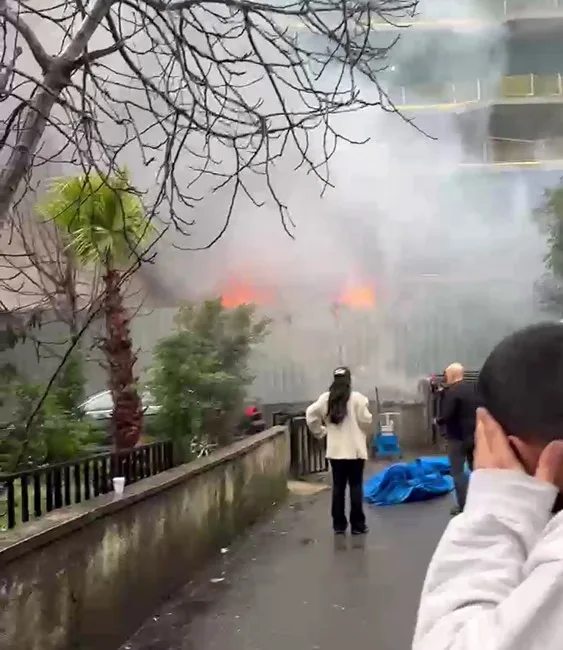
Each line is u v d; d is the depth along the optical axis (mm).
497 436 1223
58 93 4613
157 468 7719
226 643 5340
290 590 6680
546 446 1185
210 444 9555
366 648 5199
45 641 4164
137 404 8164
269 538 8922
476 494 1205
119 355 8125
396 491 11320
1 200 4383
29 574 4008
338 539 8750
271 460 11164
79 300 9328
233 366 11312
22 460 6199
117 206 7344
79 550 4684
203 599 6441
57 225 7652
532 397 1187
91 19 4676
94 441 7520
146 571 5945
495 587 1107
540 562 1075
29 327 8148
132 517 5668
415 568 7301
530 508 1164
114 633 5203
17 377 8344
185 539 7039
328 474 14289
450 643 1063
